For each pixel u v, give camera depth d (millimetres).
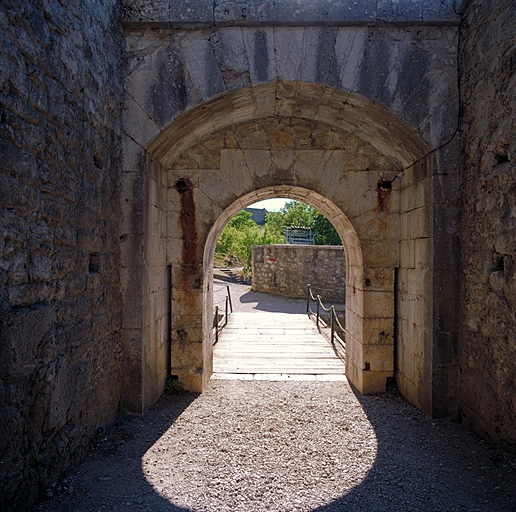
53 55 2436
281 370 5500
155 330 4074
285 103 4172
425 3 3553
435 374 3604
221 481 2676
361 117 4023
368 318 4547
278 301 13250
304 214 30312
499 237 2961
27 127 2168
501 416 2943
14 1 2059
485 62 3180
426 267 3732
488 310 3109
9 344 1988
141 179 3629
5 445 1980
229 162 4539
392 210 4535
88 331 2959
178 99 3625
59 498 2383
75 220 2748
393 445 3191
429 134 3602
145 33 3629
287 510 2363
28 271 2186
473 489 2553
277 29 3607
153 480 2656
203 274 4570
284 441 3295
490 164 3098
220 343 7270
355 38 3609
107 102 3295
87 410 2965
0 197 1938
